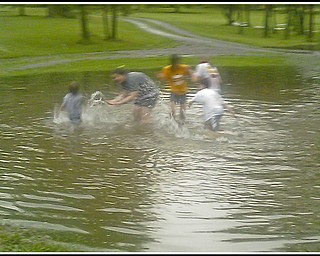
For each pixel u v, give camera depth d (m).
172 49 82.81
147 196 18.81
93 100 35.91
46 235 15.71
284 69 55.53
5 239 15.26
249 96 37.16
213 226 16.42
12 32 97.56
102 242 15.30
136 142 25.47
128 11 102.69
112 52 79.19
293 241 15.38
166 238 15.63
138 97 29.41
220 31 119.62
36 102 35.78
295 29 110.75
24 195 18.97
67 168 21.83
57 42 88.69
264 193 19.05
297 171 21.33
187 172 21.23
